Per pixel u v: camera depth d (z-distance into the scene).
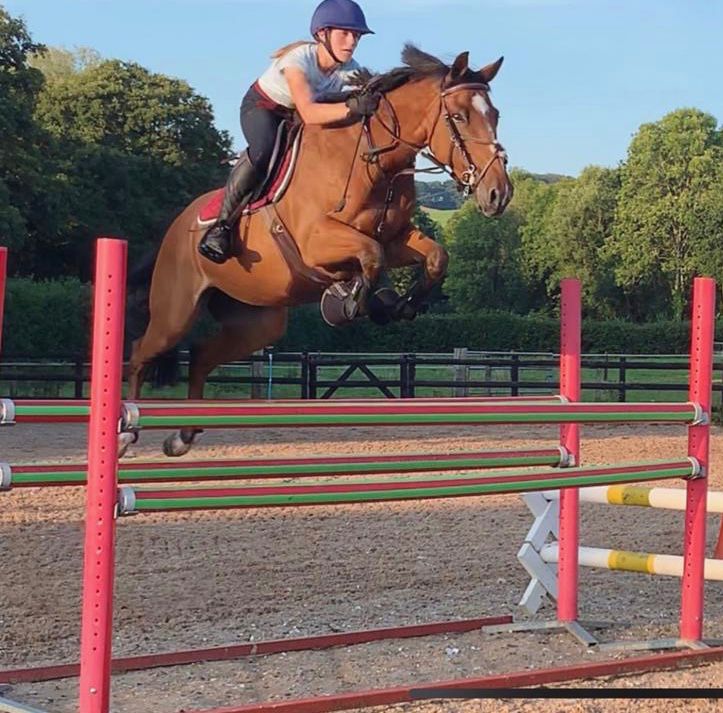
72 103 36.09
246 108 5.39
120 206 34.28
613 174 59.00
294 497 4.36
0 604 6.36
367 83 5.06
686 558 5.68
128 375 6.45
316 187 5.09
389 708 4.67
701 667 5.35
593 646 5.77
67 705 4.78
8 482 4.05
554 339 37.72
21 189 29.39
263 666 5.39
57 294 24.17
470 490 4.77
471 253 60.91
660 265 55.06
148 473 4.13
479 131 4.90
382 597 6.78
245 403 4.28
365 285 4.88
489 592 6.95
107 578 3.96
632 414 5.23
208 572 7.25
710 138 55.75
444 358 20.11
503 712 4.63
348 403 4.46
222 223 5.42
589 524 9.20
